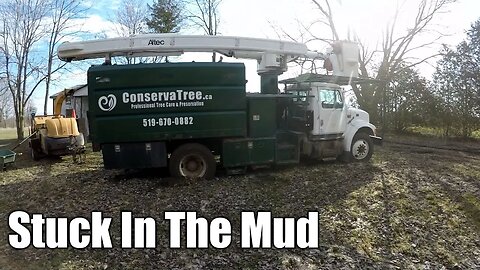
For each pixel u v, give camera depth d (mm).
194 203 6953
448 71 18453
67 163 12016
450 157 12148
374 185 8039
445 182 8422
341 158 10312
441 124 18172
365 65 21062
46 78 22203
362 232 5918
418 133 19094
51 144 12227
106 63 8727
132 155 8180
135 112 8078
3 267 4945
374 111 20125
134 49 8773
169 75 8086
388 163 10312
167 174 9109
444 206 6984
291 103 9484
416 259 5223
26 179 9797
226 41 9133
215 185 7973
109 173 9719
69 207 7039
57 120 12500
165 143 8312
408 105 19266
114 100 8008
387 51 21000
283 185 8000
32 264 5027
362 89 20328
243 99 8484
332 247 5465
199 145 8461
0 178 9984
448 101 18000
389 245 5582
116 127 8047
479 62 17656
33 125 14109
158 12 26234
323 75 9492
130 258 5141
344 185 8031
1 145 19094
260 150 8742
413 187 8016
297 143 9164
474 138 17234
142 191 7746
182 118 8211
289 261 5051
